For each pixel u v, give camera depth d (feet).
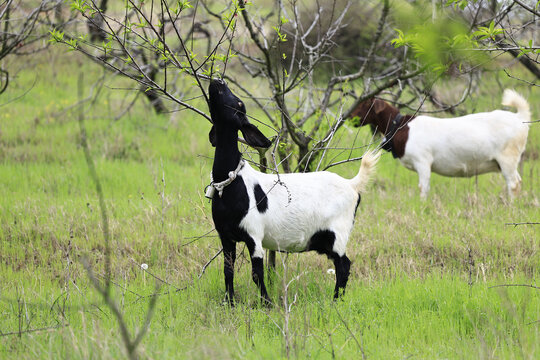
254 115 69.15
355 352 25.08
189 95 75.31
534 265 37.04
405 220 44.42
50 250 40.50
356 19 71.61
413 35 23.30
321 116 41.91
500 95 76.48
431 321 28.32
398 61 70.13
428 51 23.04
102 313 28.84
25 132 67.82
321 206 31.55
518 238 40.50
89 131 69.72
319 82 74.08
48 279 35.40
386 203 49.26
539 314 28.58
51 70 90.84
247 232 30.30
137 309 30.14
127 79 88.99
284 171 38.86
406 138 49.90
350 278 36.27
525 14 45.50
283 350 24.44
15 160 60.39
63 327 25.23
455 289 31.78
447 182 55.72
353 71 72.43
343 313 29.43
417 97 55.52
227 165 29.78
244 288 33.14
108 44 32.27
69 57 94.07
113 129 70.28
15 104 78.18
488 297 30.63
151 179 54.65
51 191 52.21
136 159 62.85
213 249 38.91
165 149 65.10
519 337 26.07
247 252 38.40
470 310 29.35
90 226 43.47
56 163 59.72
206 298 32.07
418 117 50.47
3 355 23.61
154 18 67.51
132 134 69.31
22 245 40.88
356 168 52.47
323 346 25.27
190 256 38.93
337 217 31.99
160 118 75.41
